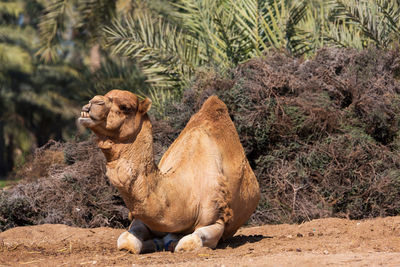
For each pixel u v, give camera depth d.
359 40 34.78
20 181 27.61
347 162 24.56
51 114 87.88
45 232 20.12
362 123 26.56
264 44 34.28
